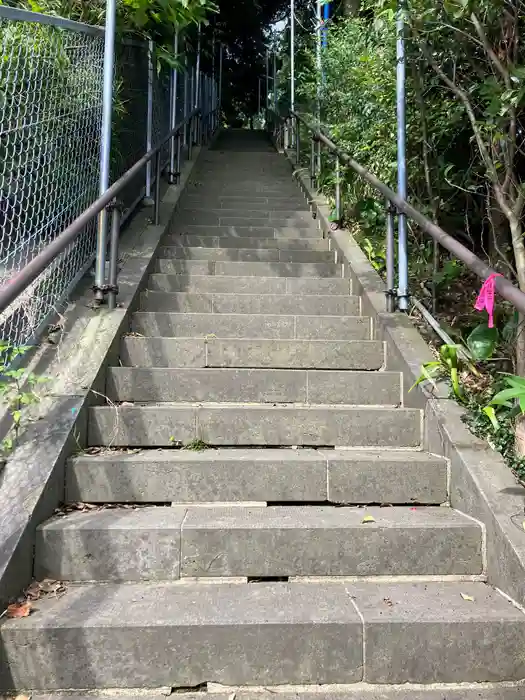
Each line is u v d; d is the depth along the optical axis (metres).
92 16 3.61
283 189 6.59
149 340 2.97
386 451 2.44
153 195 5.11
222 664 1.54
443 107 3.31
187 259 4.28
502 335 2.62
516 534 1.74
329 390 2.77
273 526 1.87
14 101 2.58
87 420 2.37
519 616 1.59
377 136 4.09
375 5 3.02
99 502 2.10
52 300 2.86
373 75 4.02
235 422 2.46
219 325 3.28
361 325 3.37
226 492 2.15
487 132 2.60
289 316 3.33
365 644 1.55
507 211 2.45
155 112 5.19
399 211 3.20
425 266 3.59
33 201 2.77
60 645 1.51
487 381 2.60
